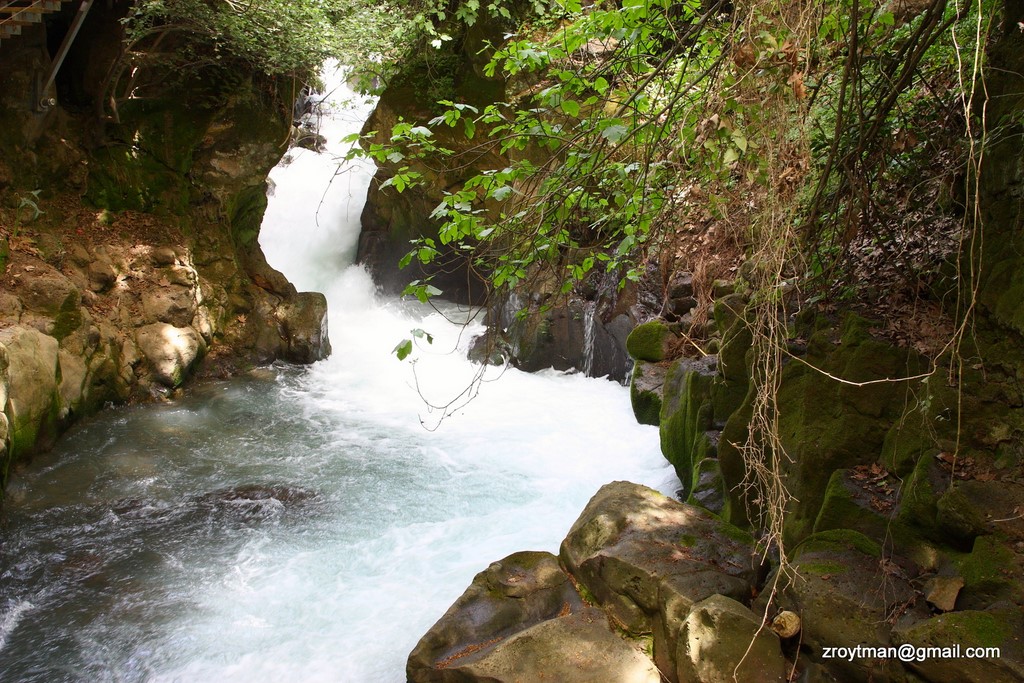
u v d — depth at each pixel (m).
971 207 5.01
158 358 11.51
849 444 5.21
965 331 4.89
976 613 3.92
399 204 16.33
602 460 9.03
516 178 4.39
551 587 5.49
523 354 12.37
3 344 8.41
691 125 3.77
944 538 4.49
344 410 11.30
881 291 5.50
